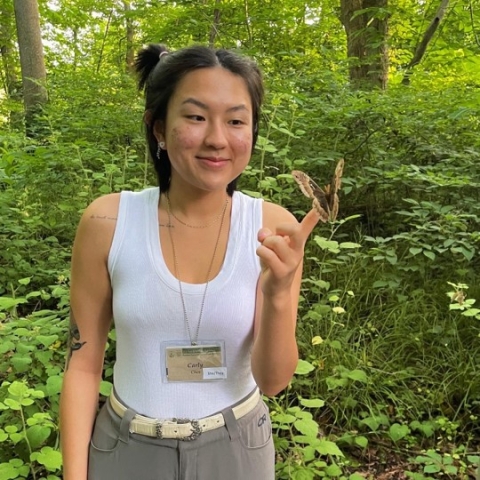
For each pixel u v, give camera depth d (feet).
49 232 12.88
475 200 11.44
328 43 27.22
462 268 10.63
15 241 11.50
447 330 9.78
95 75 22.82
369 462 7.87
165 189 4.09
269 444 4.36
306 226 3.31
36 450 6.79
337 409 8.45
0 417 6.92
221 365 3.97
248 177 12.08
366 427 8.35
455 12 21.90
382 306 10.43
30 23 23.70
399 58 23.48
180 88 3.67
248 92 3.78
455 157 12.57
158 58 4.31
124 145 16.21
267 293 3.51
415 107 13.99
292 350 3.78
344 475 7.56
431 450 7.48
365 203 13.46
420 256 10.82
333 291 9.30
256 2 21.35
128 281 3.92
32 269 11.16
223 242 4.02
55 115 19.45
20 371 7.02
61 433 4.17
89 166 14.90
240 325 3.92
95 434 4.20
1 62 39.83
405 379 9.14
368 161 13.67
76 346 4.25
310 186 3.29
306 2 23.49
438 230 10.39
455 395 8.86
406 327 9.78
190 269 3.98
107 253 4.00
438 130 14.06
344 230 13.08
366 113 13.62
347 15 21.77
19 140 18.11
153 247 3.94
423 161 13.80
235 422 4.02
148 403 3.96
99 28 45.60
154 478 3.97
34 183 13.20
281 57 21.24
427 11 22.47
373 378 8.86
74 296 4.17
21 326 8.00
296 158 12.66
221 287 3.89
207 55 3.69
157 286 3.88
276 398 8.36
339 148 13.92
